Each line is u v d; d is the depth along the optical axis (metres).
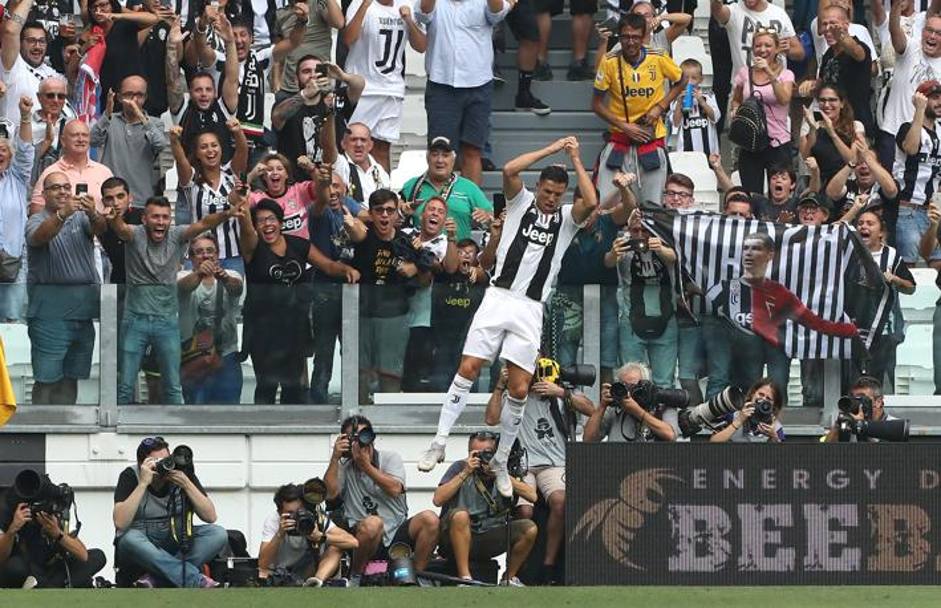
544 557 38.19
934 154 47.94
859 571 31.81
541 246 36.34
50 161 45.19
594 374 38.75
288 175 43.44
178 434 41.66
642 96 46.84
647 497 31.73
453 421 36.78
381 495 38.53
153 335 41.59
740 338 41.53
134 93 46.50
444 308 41.97
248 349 41.75
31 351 41.41
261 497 41.78
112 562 41.41
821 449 31.73
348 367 41.91
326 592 32.09
